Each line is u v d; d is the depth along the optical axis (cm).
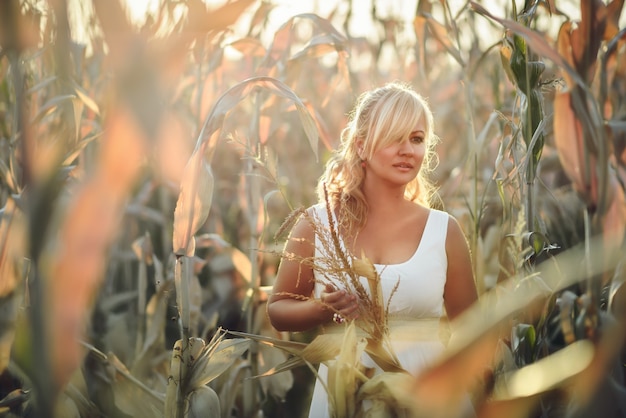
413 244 204
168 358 260
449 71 497
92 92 286
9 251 196
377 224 207
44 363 65
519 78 197
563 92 139
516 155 211
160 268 265
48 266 65
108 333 271
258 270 267
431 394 75
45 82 212
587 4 141
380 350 163
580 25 142
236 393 262
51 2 70
